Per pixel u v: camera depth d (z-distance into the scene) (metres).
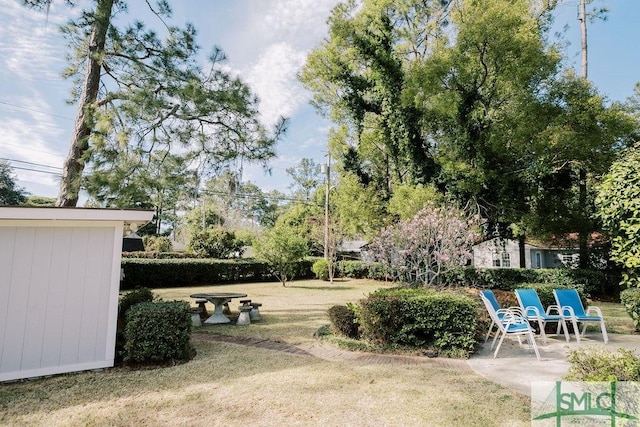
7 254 4.14
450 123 13.95
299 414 3.27
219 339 6.43
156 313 4.82
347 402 3.54
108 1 7.33
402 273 9.09
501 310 5.93
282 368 4.65
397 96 14.94
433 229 8.47
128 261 14.66
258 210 42.66
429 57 13.85
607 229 5.85
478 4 12.13
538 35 13.28
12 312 4.12
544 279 13.16
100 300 4.61
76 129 7.50
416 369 4.66
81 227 4.56
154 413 3.28
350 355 5.39
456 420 3.15
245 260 18.62
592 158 12.25
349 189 16.44
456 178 13.38
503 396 3.72
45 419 3.15
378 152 17.56
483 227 14.38
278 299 11.89
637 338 6.64
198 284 16.86
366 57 15.23
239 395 3.71
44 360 4.24
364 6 15.41
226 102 7.87
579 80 12.27
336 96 17.72
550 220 13.04
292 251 15.96
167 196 7.80
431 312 5.51
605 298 12.91
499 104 13.45
